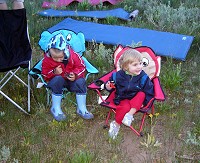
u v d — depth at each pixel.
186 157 1.65
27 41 1.99
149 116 1.92
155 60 1.91
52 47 1.81
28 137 1.77
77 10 3.51
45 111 1.99
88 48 2.65
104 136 1.80
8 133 1.80
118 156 1.67
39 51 2.67
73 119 1.92
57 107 1.91
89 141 1.77
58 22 3.14
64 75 1.91
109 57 2.48
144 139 1.77
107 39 2.67
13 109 1.99
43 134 1.81
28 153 1.66
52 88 1.87
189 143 1.72
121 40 2.64
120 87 1.78
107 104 1.78
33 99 2.07
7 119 1.89
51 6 3.58
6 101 2.06
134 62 1.72
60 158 1.64
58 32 2.07
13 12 1.96
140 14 3.38
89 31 2.81
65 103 2.01
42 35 2.06
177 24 2.99
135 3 3.62
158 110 1.99
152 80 1.88
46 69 1.89
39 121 1.91
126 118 1.71
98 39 2.68
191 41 2.58
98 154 1.68
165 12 3.13
